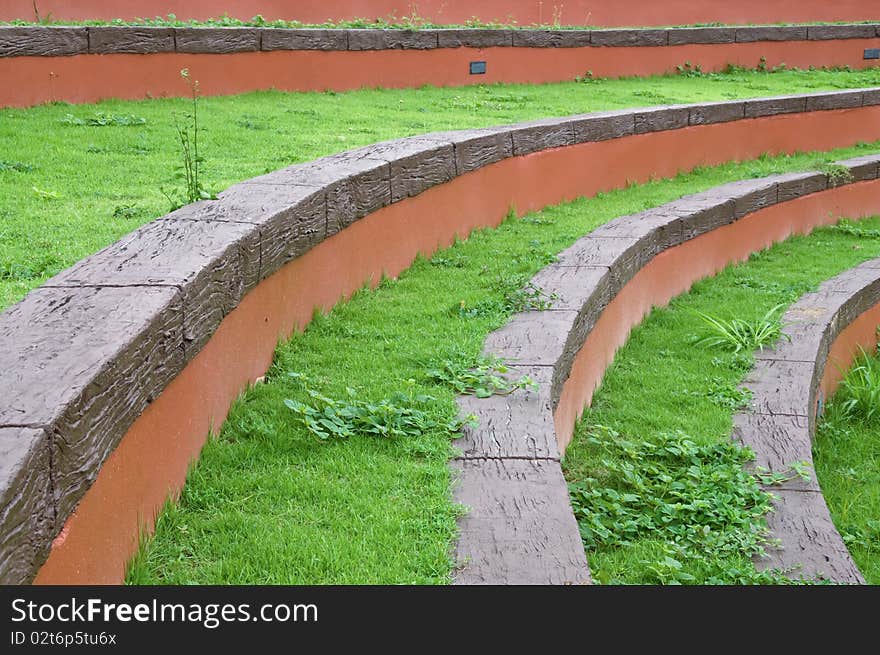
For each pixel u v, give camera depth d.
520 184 9.18
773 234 11.33
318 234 5.64
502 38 14.74
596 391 6.72
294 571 3.30
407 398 4.58
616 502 5.08
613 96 14.41
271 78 12.14
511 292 6.31
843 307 8.88
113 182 7.07
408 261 7.15
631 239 8.01
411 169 7.09
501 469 3.99
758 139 13.49
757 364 7.33
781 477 5.43
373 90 13.26
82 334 3.26
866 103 15.09
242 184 5.81
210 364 4.21
